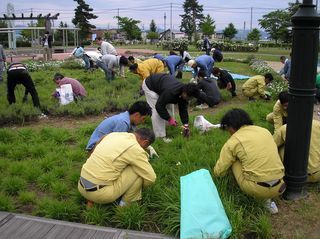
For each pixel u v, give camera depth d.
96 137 5.32
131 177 4.41
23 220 4.35
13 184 5.18
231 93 11.81
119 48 48.78
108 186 4.33
